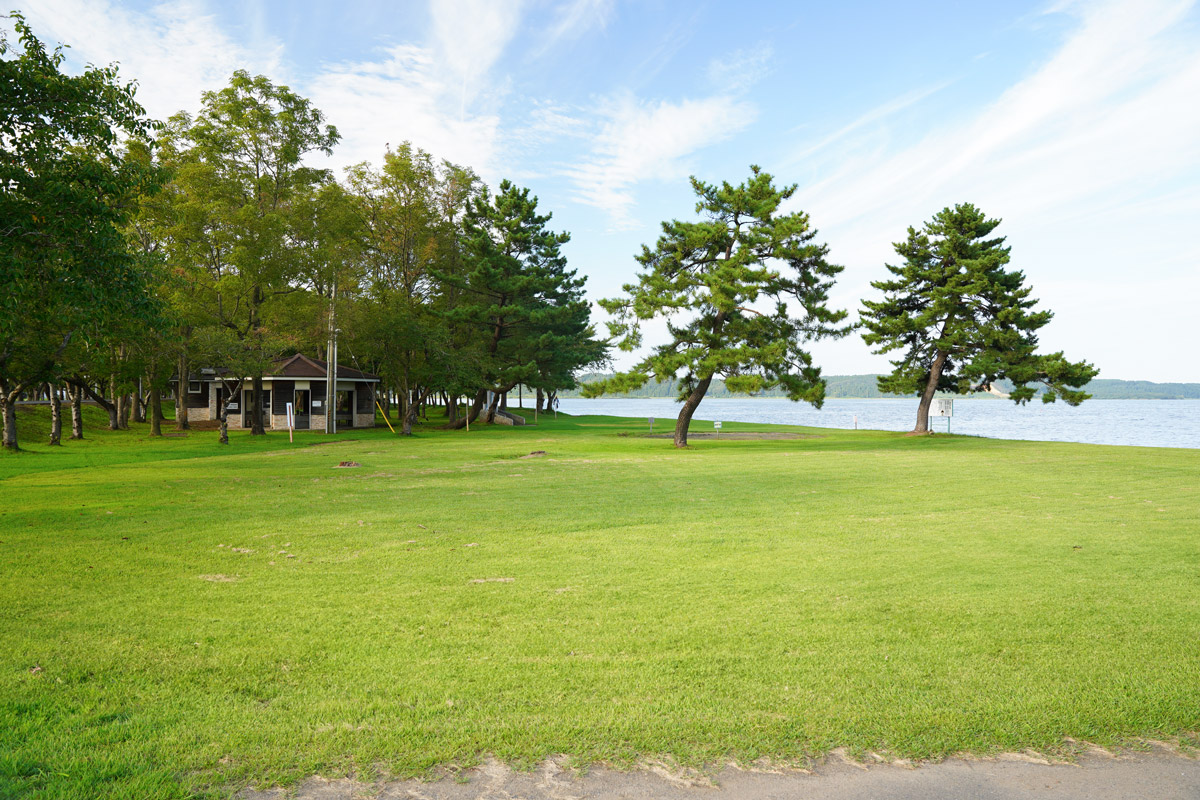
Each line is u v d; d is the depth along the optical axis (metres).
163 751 3.62
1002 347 37.06
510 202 47.56
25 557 8.26
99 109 12.33
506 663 4.92
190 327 35.44
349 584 7.12
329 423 38.78
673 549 8.79
